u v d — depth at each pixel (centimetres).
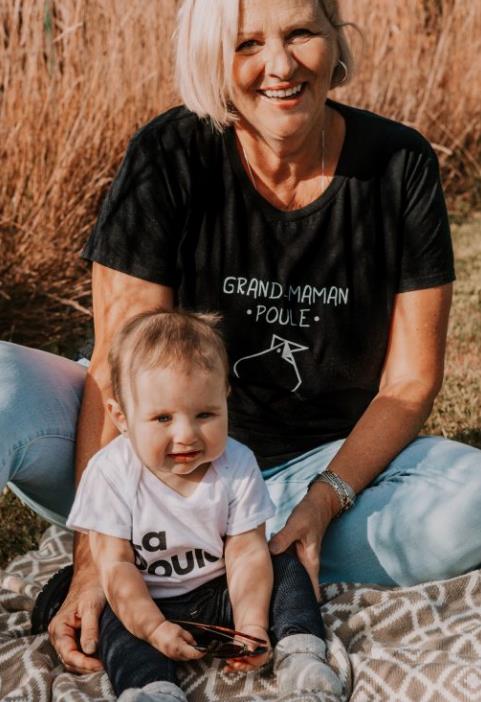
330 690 224
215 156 278
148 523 242
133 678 226
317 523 261
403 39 651
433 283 283
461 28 672
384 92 648
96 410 272
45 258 484
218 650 228
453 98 671
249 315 280
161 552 243
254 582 240
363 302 282
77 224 497
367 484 275
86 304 493
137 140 281
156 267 277
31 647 249
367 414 282
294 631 235
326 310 280
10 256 477
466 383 420
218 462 248
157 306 277
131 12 527
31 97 492
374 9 636
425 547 270
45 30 502
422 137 288
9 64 490
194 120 281
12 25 489
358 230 279
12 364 270
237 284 279
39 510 293
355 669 239
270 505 249
